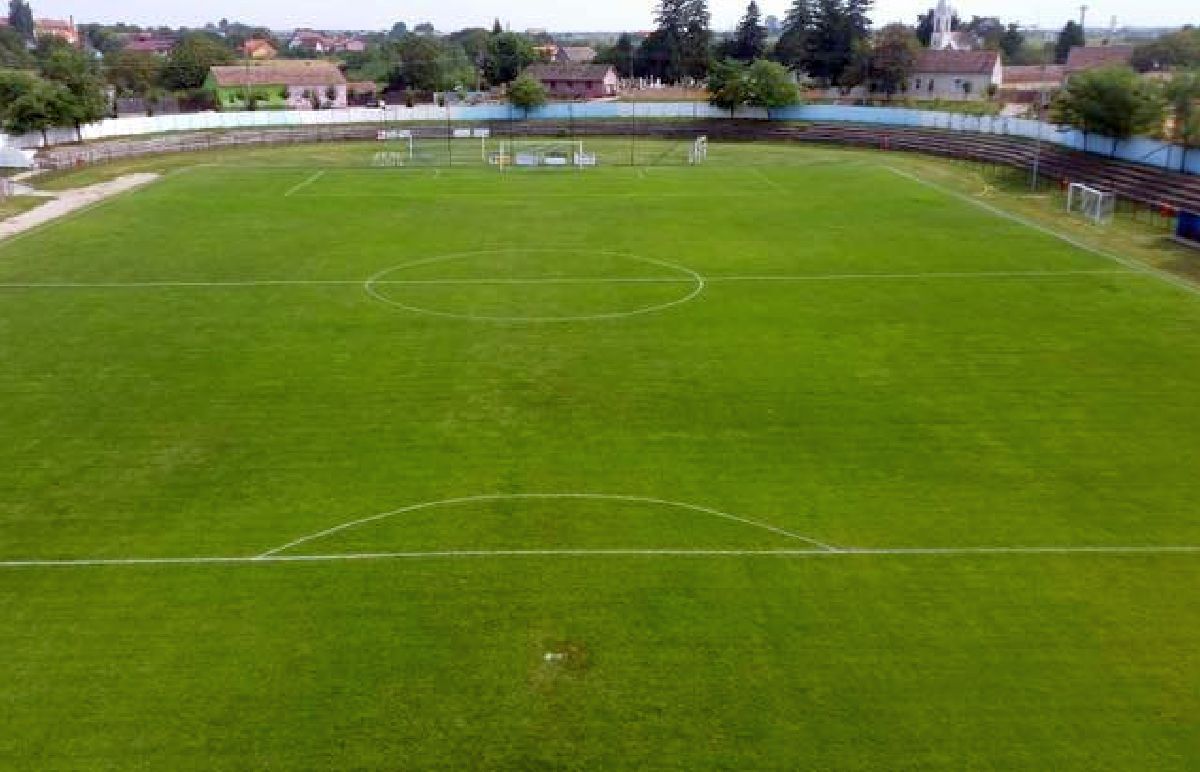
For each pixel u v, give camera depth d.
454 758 13.30
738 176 68.31
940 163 73.62
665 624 16.22
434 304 34.56
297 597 16.98
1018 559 18.16
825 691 14.64
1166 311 33.38
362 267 40.06
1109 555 18.27
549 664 15.20
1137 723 13.98
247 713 14.16
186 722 14.00
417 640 15.80
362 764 13.19
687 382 27.02
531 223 50.12
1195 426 23.94
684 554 18.31
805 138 90.69
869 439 23.33
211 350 29.77
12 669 15.16
